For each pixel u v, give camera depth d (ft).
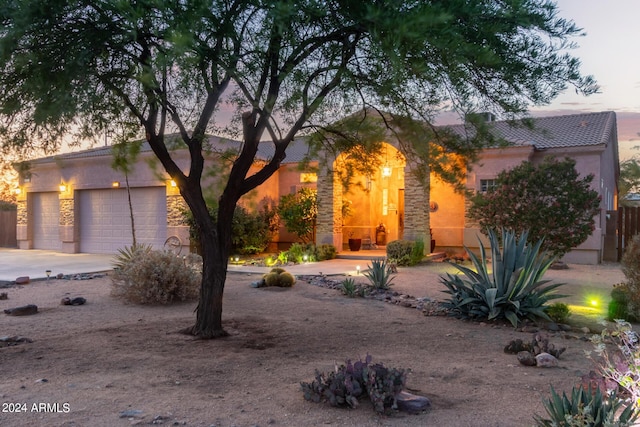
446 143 26.89
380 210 72.49
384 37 18.29
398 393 15.20
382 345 23.45
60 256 68.74
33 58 18.97
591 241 58.59
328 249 62.80
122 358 20.65
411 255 55.83
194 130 24.88
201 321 25.11
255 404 15.15
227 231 25.59
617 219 65.51
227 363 20.01
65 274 47.98
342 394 15.08
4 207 90.58
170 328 26.76
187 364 19.79
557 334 25.79
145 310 32.45
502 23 19.92
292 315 30.66
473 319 29.71
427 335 25.68
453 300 30.86
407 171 59.77
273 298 36.55
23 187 81.30
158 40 21.53
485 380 17.92
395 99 24.22
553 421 12.14
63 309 32.50
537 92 21.36
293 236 73.56
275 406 14.97
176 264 35.65
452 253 63.93
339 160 34.81
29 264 58.08
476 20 19.62
